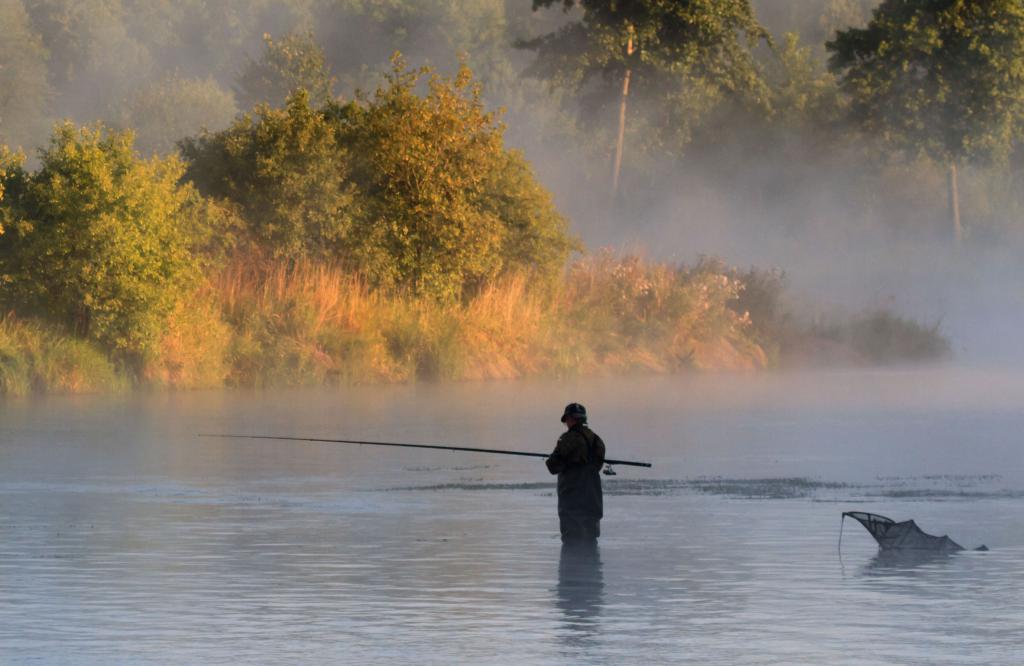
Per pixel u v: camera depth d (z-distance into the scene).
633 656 32.97
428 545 49.59
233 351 128.75
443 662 32.34
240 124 144.00
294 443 85.81
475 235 147.00
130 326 120.38
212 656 32.84
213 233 132.75
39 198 119.38
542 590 41.41
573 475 50.59
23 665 31.91
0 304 119.62
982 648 33.75
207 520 55.38
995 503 60.59
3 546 49.00
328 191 138.12
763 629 35.97
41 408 104.38
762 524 54.88
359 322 137.25
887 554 47.84
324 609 38.50
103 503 60.00
